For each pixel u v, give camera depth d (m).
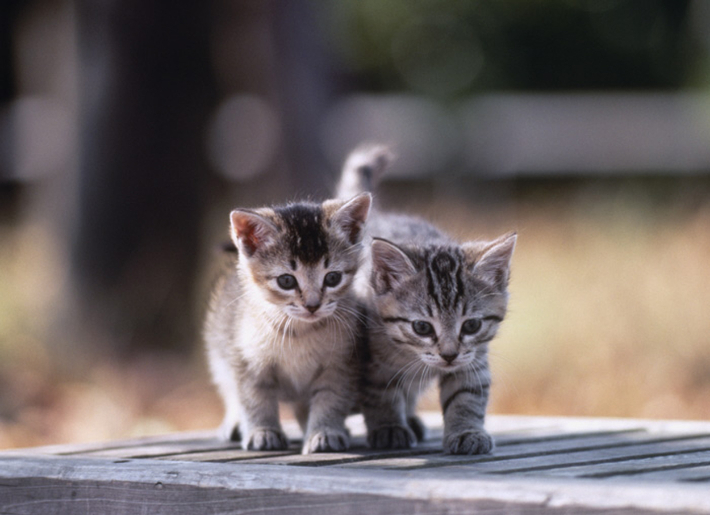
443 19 31.16
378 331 6.21
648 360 11.46
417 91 30.70
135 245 13.28
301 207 6.61
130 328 12.70
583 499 3.69
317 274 6.21
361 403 6.21
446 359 5.94
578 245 15.07
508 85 30.69
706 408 10.52
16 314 13.65
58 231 13.52
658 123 23.89
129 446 6.14
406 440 6.03
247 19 14.14
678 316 12.15
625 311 12.34
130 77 13.23
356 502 4.06
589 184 23.83
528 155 23.81
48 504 4.86
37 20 23.62
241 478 4.36
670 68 29.70
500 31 30.72
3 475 4.96
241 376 6.21
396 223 7.67
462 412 5.94
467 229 16.83
